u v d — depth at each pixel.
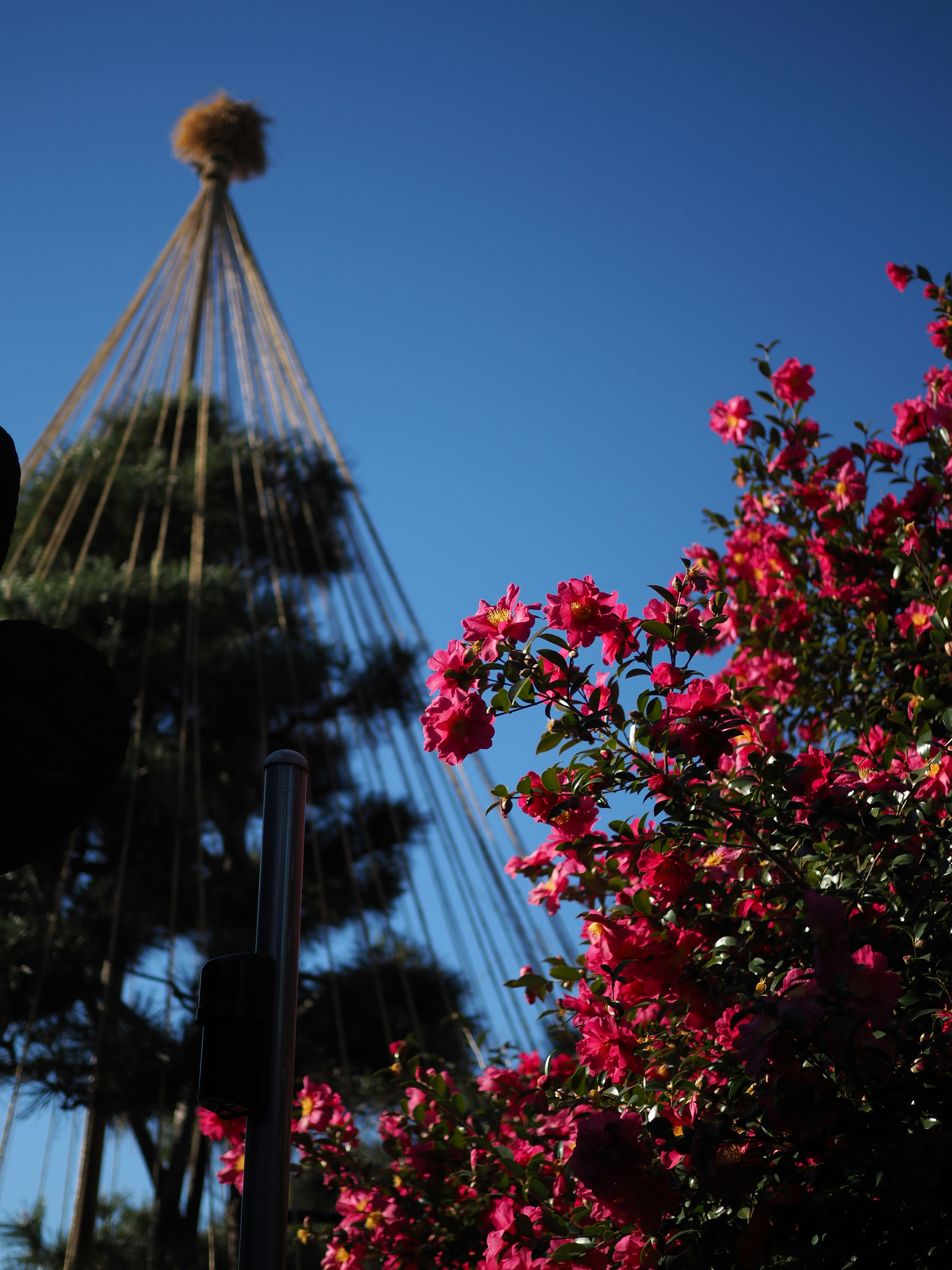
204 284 10.45
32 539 8.16
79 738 1.19
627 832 1.65
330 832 7.43
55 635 1.22
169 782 6.24
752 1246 1.38
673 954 1.60
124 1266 4.99
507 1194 1.88
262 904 1.49
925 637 2.24
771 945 1.58
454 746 1.60
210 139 11.92
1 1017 5.35
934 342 2.73
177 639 6.90
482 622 1.64
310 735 7.62
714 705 1.61
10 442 1.20
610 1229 1.54
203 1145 5.96
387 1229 2.10
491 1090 2.24
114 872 6.06
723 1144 1.45
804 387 2.88
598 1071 1.69
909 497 2.61
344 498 9.09
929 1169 1.24
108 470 8.28
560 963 1.78
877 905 1.58
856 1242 1.31
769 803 1.59
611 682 1.58
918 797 1.64
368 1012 6.03
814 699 2.64
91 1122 5.30
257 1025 1.39
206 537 8.20
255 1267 1.25
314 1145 2.28
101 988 5.60
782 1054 1.33
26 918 5.53
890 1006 1.29
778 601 2.71
